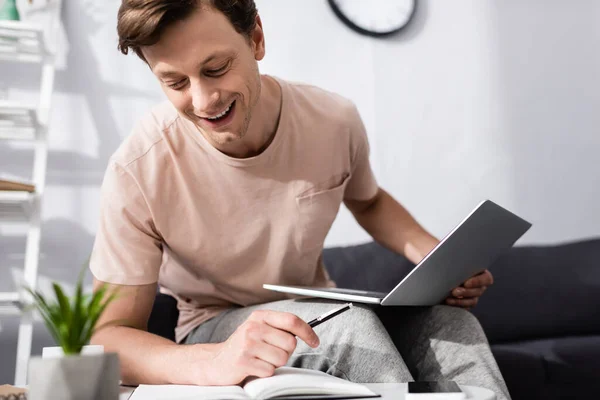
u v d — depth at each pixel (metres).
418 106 2.81
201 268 1.46
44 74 2.30
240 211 1.43
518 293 2.40
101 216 1.37
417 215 2.77
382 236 1.74
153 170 1.36
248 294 1.51
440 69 2.85
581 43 3.06
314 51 2.71
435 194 2.80
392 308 1.33
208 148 1.37
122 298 1.33
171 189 1.38
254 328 0.97
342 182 1.54
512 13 2.97
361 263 2.25
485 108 2.90
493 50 2.93
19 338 2.09
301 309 1.21
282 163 1.43
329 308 1.17
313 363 1.11
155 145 1.38
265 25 2.66
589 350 2.13
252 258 1.47
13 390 0.90
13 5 2.26
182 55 1.06
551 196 2.96
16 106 2.11
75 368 0.69
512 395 1.99
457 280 1.32
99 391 0.69
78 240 2.38
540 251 2.52
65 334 0.74
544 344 2.21
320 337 1.12
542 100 2.98
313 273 1.58
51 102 2.36
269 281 1.49
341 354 1.08
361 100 2.75
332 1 2.73
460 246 1.18
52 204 2.37
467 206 2.83
